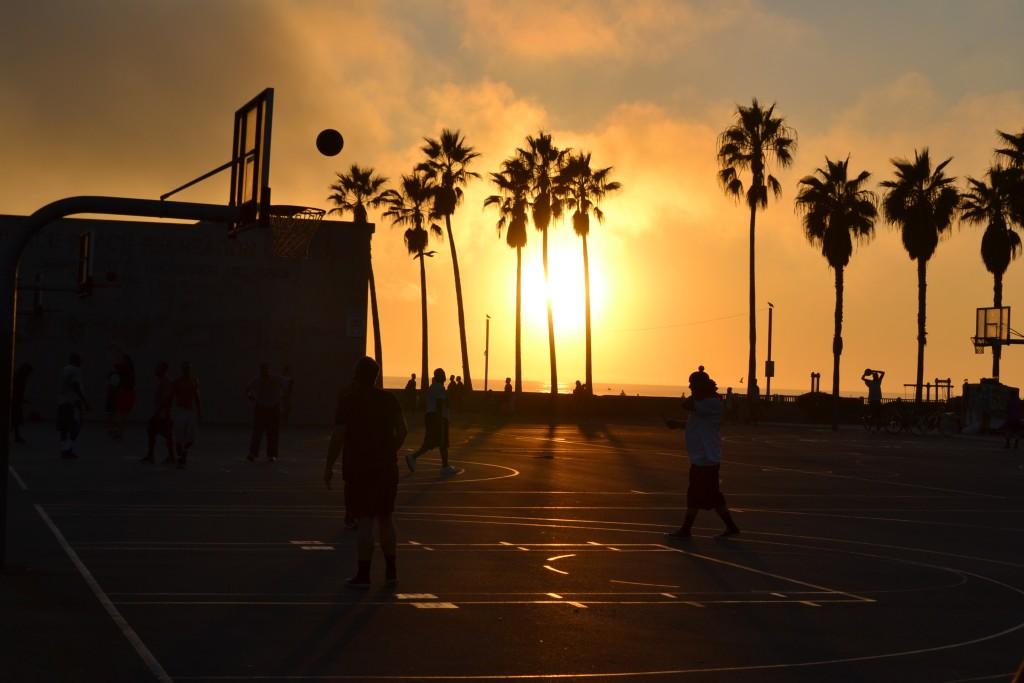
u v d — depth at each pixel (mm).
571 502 18109
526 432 41281
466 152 71250
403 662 7637
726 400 62125
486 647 8156
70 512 14844
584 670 7594
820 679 7543
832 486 22594
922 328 63656
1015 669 7945
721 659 8023
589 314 69938
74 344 38625
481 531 14359
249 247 40062
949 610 10062
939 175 63844
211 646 7910
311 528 14062
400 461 25750
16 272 10820
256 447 24000
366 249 41031
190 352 39594
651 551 13156
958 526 16578
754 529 15469
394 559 10539
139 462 22828
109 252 39062
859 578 11680
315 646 8008
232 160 13648
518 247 71312
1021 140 59625
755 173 61281
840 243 58281
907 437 47469
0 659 7395
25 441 27938
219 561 11453
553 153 71312
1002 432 49062
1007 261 59000
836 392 55031
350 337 40781
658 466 26219
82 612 8867
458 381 64875
